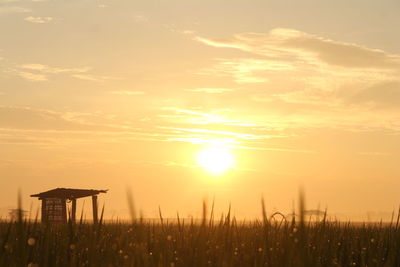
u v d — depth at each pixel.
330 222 6.46
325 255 5.50
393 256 5.64
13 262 4.63
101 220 5.81
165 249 5.08
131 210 4.32
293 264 3.95
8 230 4.95
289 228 4.33
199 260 4.73
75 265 5.01
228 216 5.38
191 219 5.43
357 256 5.82
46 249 5.05
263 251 4.56
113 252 5.21
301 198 3.78
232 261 4.70
